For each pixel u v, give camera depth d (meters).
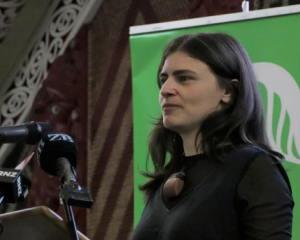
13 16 12.99
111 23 11.88
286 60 7.14
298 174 6.78
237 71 5.02
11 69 12.84
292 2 9.91
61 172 4.49
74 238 4.27
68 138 4.78
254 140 5.04
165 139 5.38
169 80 4.97
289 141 6.89
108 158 11.26
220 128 4.82
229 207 4.48
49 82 11.80
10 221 4.53
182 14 11.06
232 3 10.33
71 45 12.03
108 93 11.58
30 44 12.82
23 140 4.80
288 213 4.41
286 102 7.02
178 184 4.75
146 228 4.77
